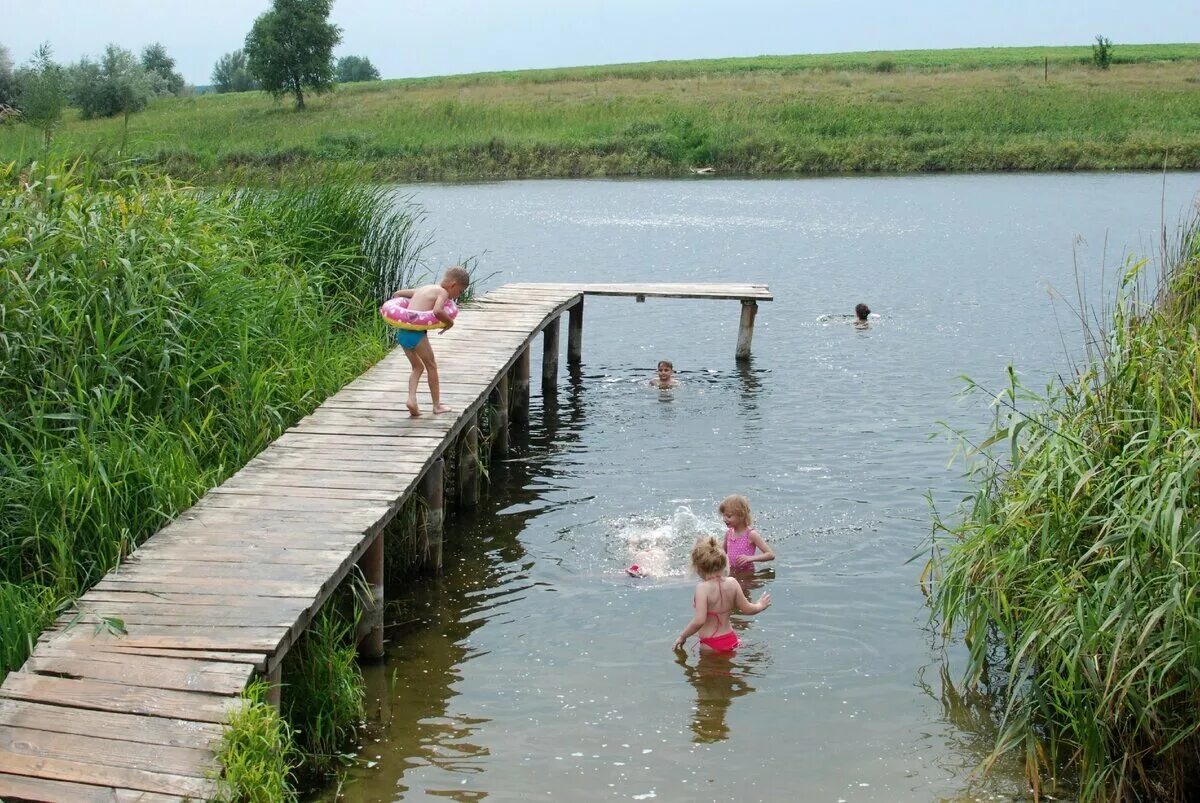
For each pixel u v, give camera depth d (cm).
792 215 3819
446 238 3294
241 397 1063
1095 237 3153
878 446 1366
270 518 851
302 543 802
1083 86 6512
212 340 1105
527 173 5341
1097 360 852
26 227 1043
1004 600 719
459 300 1819
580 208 4053
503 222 3666
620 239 3288
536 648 855
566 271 2759
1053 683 664
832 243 3181
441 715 754
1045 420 808
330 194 1602
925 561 1006
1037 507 737
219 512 866
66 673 636
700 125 5741
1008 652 791
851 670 817
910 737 727
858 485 1216
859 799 657
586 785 668
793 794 661
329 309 1433
